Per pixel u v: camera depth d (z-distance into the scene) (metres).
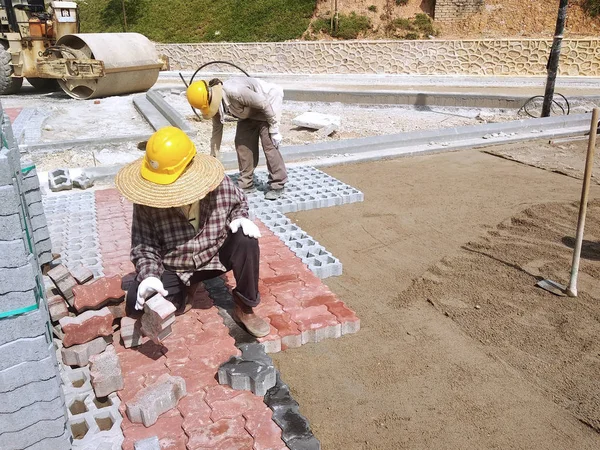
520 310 3.67
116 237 4.69
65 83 12.34
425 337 3.40
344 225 5.20
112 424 2.61
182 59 17.88
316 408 2.79
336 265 4.20
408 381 2.99
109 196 5.88
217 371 2.86
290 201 5.55
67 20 12.30
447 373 3.06
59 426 2.28
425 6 17.45
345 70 16.70
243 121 5.36
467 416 2.73
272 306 3.56
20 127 9.30
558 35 9.80
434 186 6.33
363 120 11.06
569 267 4.26
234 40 17.97
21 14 12.51
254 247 2.98
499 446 2.53
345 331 3.43
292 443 2.44
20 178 2.38
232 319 3.41
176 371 2.91
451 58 15.87
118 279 3.32
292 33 17.55
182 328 3.30
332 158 7.36
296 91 13.31
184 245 3.02
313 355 3.23
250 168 5.61
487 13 16.81
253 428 2.53
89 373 2.87
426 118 11.33
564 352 3.22
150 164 2.76
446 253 4.60
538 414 2.73
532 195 5.98
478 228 5.10
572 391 2.89
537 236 4.87
